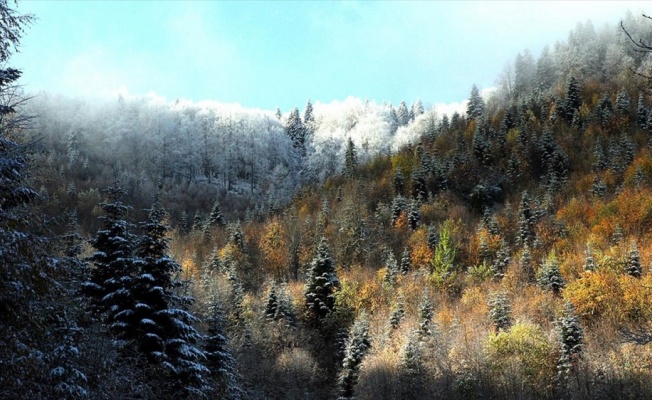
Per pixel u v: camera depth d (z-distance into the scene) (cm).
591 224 7356
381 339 4634
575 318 3981
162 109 18512
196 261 7244
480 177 10350
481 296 5562
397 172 10319
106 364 1476
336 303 5259
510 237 7612
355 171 12369
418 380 3850
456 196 9875
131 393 1512
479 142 11331
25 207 1134
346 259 7369
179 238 8406
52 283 1112
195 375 1753
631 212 7094
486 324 4741
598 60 15200
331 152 18050
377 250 7494
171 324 1758
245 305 5116
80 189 10144
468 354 3897
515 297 5400
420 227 8125
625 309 4397
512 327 4244
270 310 5066
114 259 1825
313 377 4384
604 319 4447
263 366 4178
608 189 8581
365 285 5750
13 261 986
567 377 3641
